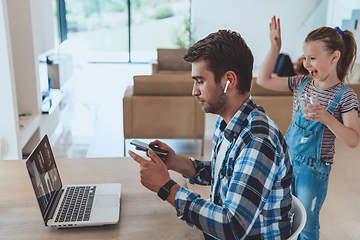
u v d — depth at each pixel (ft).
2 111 9.67
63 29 28.09
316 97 5.67
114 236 4.04
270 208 3.79
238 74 3.77
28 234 4.03
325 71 5.86
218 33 3.83
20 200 4.72
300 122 6.21
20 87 12.69
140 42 29.99
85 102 19.04
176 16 29.25
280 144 3.75
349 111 5.73
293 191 6.46
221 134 4.43
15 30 12.27
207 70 3.75
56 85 17.20
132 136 12.75
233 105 3.93
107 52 30.12
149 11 29.25
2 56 9.39
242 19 28.27
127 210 4.54
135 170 5.60
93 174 5.44
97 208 4.46
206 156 12.87
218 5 28.17
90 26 29.45
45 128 13.52
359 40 21.44
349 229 8.44
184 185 5.08
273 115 12.62
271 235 3.87
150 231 4.15
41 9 14.46
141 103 12.44
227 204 3.53
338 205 9.45
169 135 12.79
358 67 15.69
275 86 6.80
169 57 21.75
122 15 29.37
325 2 27.35
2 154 9.68
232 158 3.81
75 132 14.83
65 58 18.85
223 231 3.48
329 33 5.75
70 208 4.45
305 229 6.38
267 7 27.84
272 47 6.76
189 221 3.71
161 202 4.73
